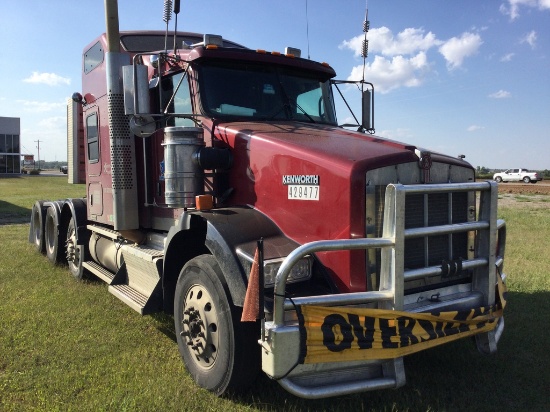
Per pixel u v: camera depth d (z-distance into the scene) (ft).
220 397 11.85
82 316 17.89
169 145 14.19
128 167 18.52
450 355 14.65
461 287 12.67
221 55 15.42
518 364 13.97
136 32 20.59
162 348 15.03
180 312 13.38
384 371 10.94
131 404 11.37
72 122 25.18
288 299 10.04
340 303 10.34
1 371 13.33
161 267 14.93
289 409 11.36
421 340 11.00
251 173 13.50
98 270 21.43
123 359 14.10
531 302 19.63
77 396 11.93
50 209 27.66
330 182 11.36
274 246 11.68
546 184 160.76
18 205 68.49
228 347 11.43
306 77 17.60
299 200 12.05
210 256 12.70
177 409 11.28
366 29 19.12
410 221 11.51
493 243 12.44
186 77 15.87
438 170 12.35
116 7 17.80
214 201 14.46
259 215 12.85
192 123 15.60
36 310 18.51
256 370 11.54
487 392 12.34
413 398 11.98
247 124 14.78
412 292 11.67
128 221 18.52
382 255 10.83
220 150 13.96
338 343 10.13
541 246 32.48
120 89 18.24
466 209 12.91
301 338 9.87
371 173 11.09
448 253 12.46
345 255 11.08
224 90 15.58
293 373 9.96
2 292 21.13
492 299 12.57
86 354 14.44
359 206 10.94
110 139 18.42
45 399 11.75
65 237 26.27
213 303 11.98
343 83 18.93
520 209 63.98
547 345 15.29
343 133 14.38
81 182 25.05
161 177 17.53
